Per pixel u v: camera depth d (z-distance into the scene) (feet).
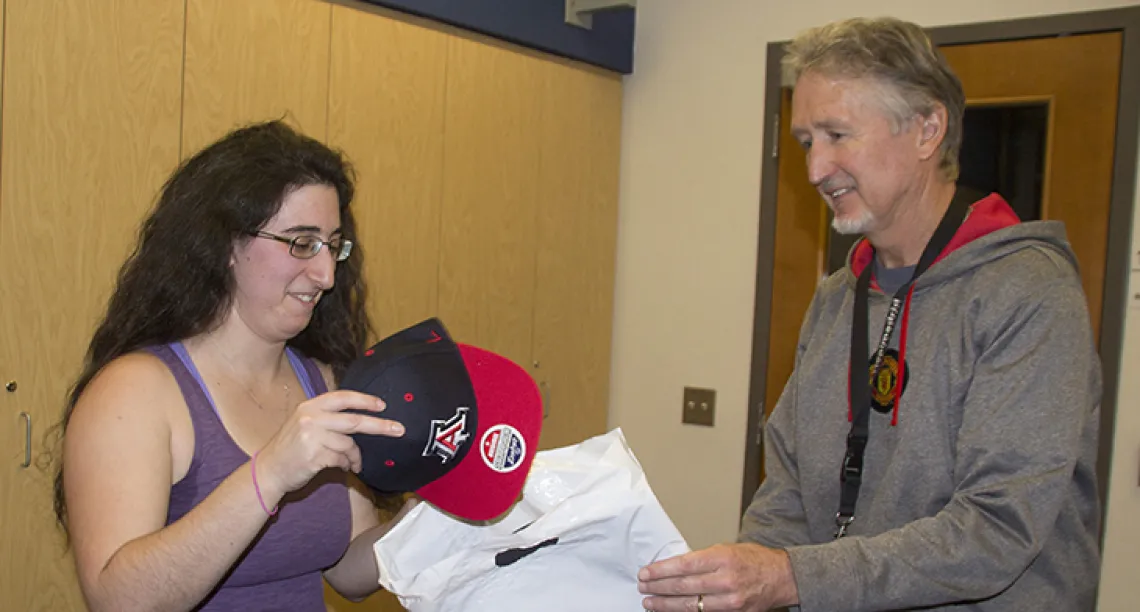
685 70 10.21
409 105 8.18
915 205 4.69
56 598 6.27
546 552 3.63
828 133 4.65
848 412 4.93
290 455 3.49
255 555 4.34
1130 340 8.05
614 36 10.23
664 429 10.50
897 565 3.99
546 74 9.57
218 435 4.24
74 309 6.20
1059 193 8.25
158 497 3.94
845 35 4.61
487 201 9.04
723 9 9.94
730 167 9.96
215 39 6.77
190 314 4.28
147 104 6.43
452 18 8.36
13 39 5.79
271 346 4.58
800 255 9.59
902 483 4.50
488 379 3.77
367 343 5.40
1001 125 8.50
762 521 5.42
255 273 4.23
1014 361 4.18
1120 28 7.94
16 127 5.85
